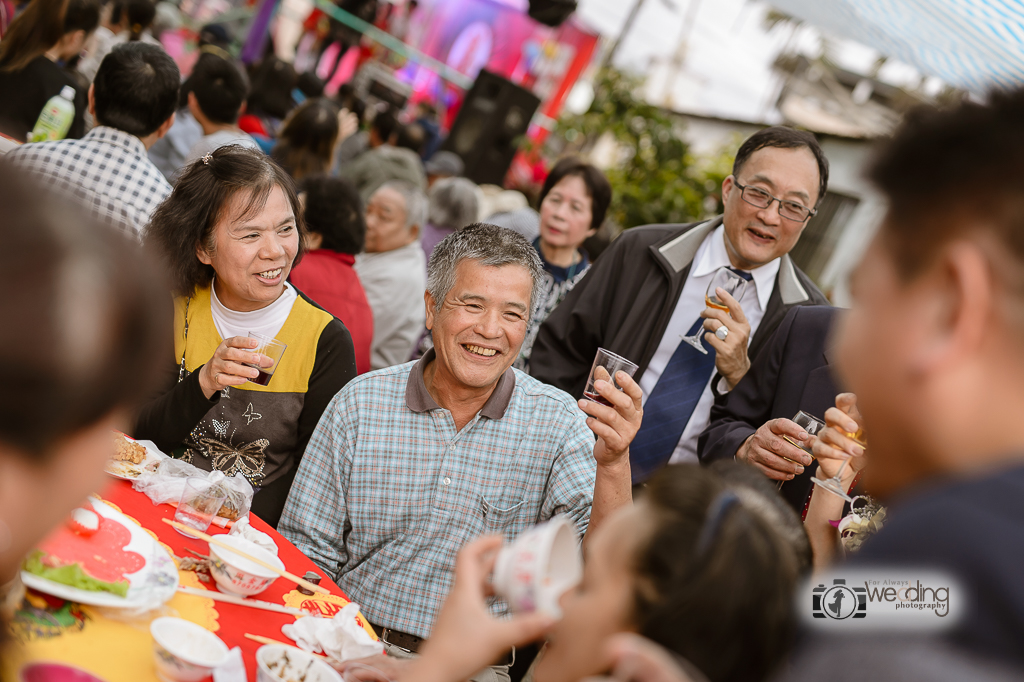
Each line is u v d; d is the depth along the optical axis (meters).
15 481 0.65
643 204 7.33
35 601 1.24
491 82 8.25
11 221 0.60
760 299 2.90
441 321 2.10
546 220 3.93
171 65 2.70
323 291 3.16
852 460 1.91
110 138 2.66
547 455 2.19
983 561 0.57
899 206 0.70
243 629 1.47
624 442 1.85
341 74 9.91
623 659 0.81
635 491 2.92
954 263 0.65
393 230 3.91
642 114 7.57
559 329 3.09
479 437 2.15
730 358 2.62
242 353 2.00
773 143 2.70
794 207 2.69
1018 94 0.69
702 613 0.87
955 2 3.25
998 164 0.65
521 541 1.03
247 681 1.31
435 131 9.27
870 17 3.88
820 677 0.63
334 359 2.43
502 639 0.99
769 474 2.19
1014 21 3.08
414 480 2.14
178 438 2.13
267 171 2.32
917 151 0.70
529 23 10.22
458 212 4.81
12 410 0.60
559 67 10.30
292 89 5.23
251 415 2.36
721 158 7.95
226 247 2.27
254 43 8.86
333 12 9.48
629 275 3.02
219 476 1.85
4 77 3.39
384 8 9.95
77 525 1.42
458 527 2.15
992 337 0.64
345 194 3.21
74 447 0.66
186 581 1.55
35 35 3.38
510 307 2.06
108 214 2.62
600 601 0.94
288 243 2.34
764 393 2.64
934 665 0.56
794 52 8.90
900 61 4.11
